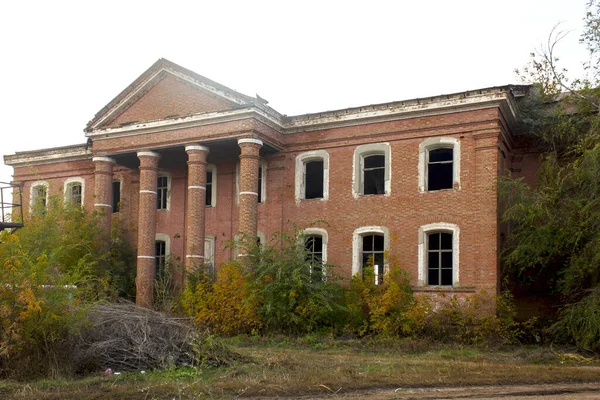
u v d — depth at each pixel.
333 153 25.97
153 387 11.08
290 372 13.26
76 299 13.41
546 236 20.11
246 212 24.86
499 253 22.70
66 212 28.14
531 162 25.20
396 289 22.25
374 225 24.67
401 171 24.39
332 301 22.61
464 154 23.20
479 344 20.64
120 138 28.16
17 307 12.48
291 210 26.55
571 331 18.38
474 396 11.22
